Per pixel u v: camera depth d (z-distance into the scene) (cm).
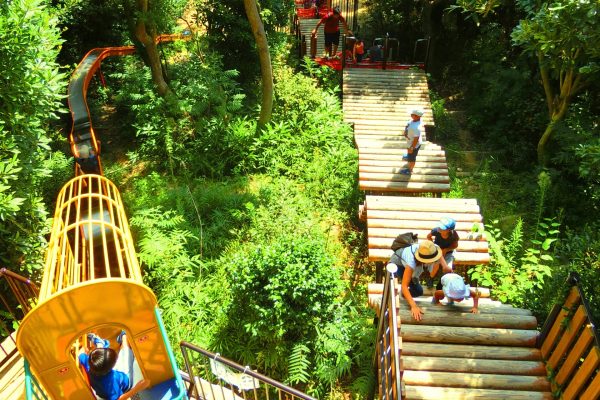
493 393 527
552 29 853
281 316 728
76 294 418
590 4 779
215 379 727
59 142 1341
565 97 1080
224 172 1279
